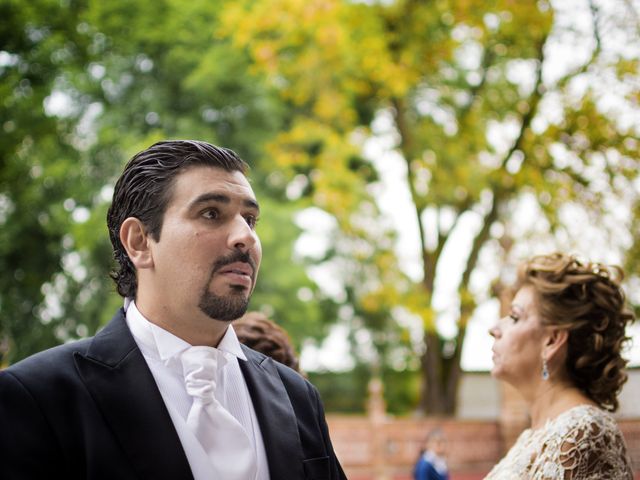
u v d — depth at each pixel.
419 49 18.23
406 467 19.09
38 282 17.67
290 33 16.94
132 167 1.81
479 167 19.77
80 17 14.27
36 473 1.58
